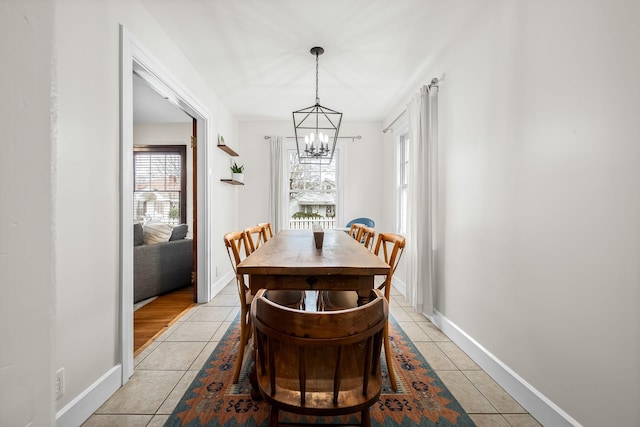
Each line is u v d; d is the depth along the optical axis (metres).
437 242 2.52
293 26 2.14
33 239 0.28
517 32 1.59
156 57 2.07
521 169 1.56
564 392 1.29
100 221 1.51
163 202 5.05
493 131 1.79
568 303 1.28
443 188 2.43
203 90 3.01
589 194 1.19
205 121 3.09
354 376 0.99
